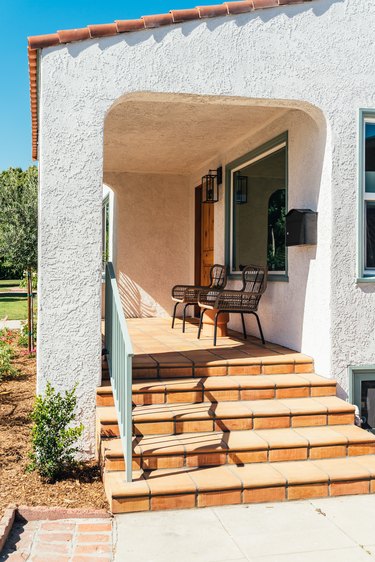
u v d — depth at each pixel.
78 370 5.18
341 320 5.67
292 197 6.57
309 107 5.67
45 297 5.12
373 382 5.82
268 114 6.90
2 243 10.82
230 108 6.64
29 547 3.57
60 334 5.14
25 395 7.61
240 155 8.20
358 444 4.80
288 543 3.66
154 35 5.25
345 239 5.68
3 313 20.42
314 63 5.57
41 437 4.69
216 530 3.82
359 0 5.71
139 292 10.83
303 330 6.23
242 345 6.90
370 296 5.74
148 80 5.24
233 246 8.64
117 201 10.79
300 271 6.32
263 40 5.46
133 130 7.69
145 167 10.34
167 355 6.11
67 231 5.14
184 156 9.38
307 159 6.17
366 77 5.71
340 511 4.14
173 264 10.96
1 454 5.24
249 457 4.61
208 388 5.27
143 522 3.92
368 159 5.93
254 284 7.20
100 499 4.30
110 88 5.19
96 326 5.20
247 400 5.35
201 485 4.17
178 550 3.55
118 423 4.67
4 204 10.92
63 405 4.84
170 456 4.47
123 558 3.44
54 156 5.11
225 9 5.31
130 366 4.19
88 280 5.18
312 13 5.58
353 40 5.68
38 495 4.33
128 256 10.80
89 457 5.20
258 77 5.44
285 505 4.24
